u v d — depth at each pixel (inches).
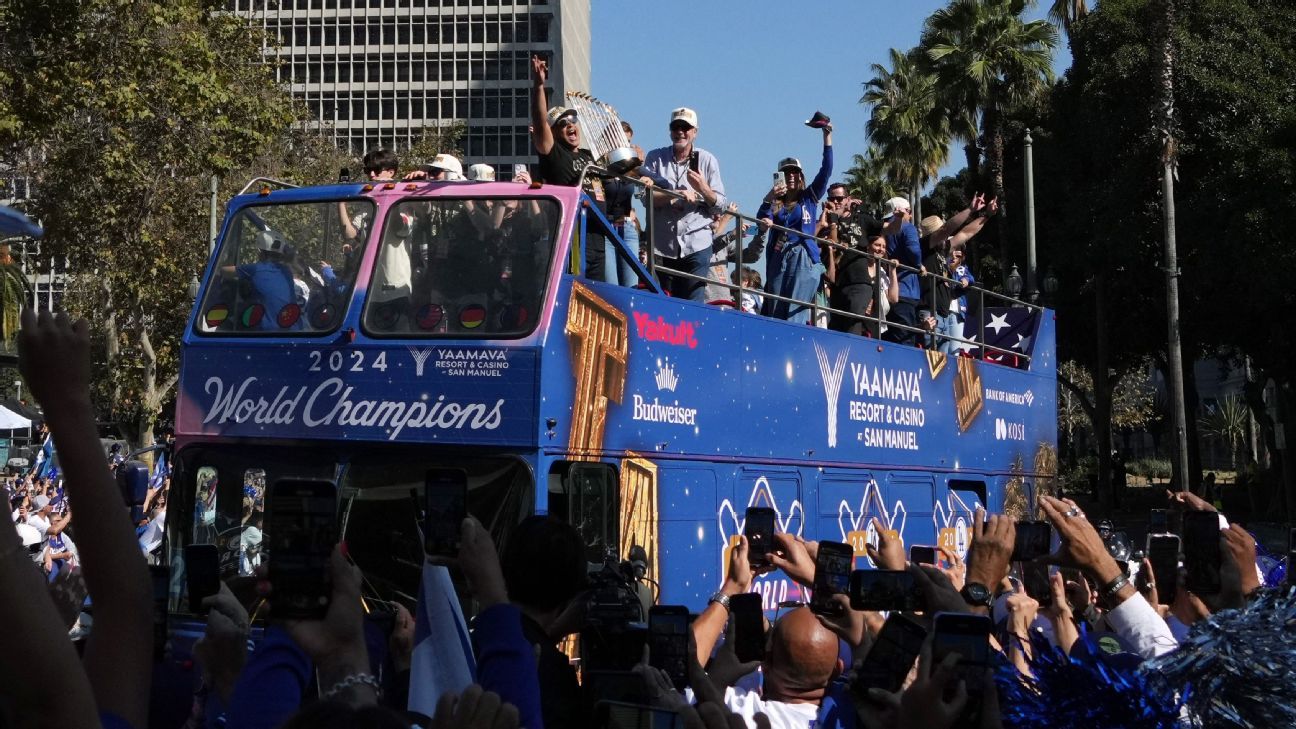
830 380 445.7
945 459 527.5
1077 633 177.8
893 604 147.6
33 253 1309.1
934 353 527.8
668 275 449.4
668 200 454.9
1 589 68.8
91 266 1413.6
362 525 327.0
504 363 323.9
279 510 104.6
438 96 4891.7
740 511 388.8
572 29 5546.3
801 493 421.1
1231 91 1464.1
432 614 123.5
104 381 1782.7
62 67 1042.7
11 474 1355.8
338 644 103.4
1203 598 166.9
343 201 357.4
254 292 356.8
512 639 116.0
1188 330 1742.1
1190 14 1533.0
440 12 4904.0
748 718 174.4
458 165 403.5
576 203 339.6
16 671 69.1
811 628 182.9
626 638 174.4
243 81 1387.8
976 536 170.6
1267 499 1932.8
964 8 1921.8
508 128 4867.1
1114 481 2190.0
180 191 1358.3
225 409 349.7
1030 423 626.8
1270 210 1427.2
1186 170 1541.6
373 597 321.7
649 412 353.4
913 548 208.2
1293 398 1723.7
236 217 368.2
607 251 363.3
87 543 88.8
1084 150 1656.0
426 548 134.3
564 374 326.6
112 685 88.3
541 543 156.0
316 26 4938.5
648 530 347.6
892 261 526.3
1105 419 1839.3
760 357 406.9
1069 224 1662.2
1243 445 3095.5
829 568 160.6
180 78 1163.9
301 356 344.2
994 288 2129.7
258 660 106.1
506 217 342.0
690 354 373.4
